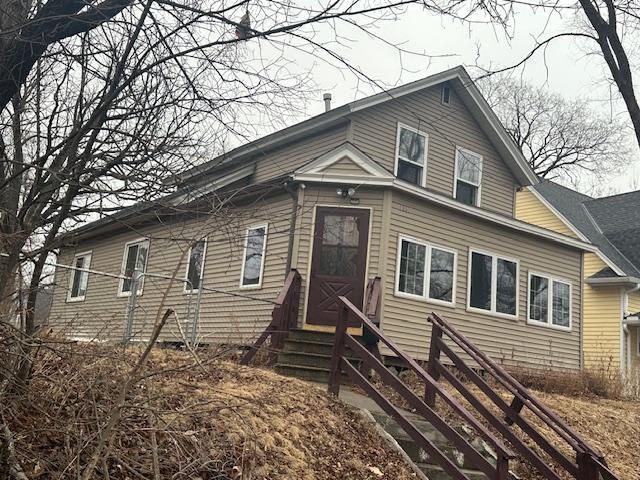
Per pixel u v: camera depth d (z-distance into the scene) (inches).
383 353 452.1
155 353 249.6
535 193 868.0
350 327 440.5
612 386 522.9
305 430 218.8
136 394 167.9
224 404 188.2
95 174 156.9
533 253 597.3
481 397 371.2
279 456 193.9
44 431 150.5
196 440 169.8
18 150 162.9
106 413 149.7
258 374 269.7
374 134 536.4
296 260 462.3
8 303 155.3
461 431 275.6
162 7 166.6
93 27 171.2
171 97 188.9
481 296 541.0
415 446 242.7
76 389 159.8
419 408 220.2
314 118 533.0
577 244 627.8
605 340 749.9
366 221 466.0
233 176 565.3
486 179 618.5
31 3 174.9
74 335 252.2
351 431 237.0
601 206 987.9
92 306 702.5
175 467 161.9
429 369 301.3
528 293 586.2
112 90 156.4
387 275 460.1
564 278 624.7
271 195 492.1
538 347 584.1
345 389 351.9
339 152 472.1
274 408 224.2
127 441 162.6
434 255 505.7
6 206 157.4
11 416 150.0
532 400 245.1
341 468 205.8
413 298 478.3
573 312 628.1
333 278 458.9
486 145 625.0
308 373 379.6
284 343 417.4
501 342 551.5
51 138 156.6
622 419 398.6
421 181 563.5
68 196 157.8
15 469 134.1
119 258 689.6
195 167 172.6
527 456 235.3
